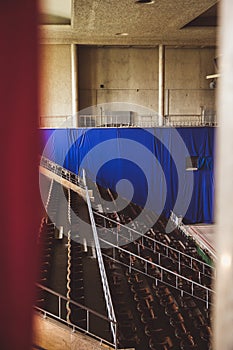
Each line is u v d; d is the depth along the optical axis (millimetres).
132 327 6141
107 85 15453
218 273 667
